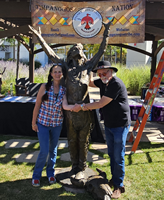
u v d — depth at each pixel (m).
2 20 6.74
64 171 3.28
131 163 3.73
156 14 5.64
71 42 5.77
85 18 5.64
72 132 2.87
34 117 2.88
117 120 2.72
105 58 22.70
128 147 4.57
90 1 5.56
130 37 5.66
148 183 3.06
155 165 3.64
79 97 2.74
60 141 4.90
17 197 2.70
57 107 2.82
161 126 6.21
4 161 3.76
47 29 5.68
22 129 5.21
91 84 3.12
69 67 2.89
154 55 8.62
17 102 5.10
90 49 13.26
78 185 2.85
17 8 5.61
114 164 2.87
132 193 2.81
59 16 5.63
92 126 2.98
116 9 5.57
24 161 3.77
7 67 12.28
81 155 2.94
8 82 11.12
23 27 5.65
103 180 2.78
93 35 5.73
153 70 8.67
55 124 2.88
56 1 5.56
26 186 2.96
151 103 3.95
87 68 2.88
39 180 3.00
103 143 4.83
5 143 4.68
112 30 5.66
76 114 2.75
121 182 2.78
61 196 2.74
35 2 5.52
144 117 4.02
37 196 2.73
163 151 4.30
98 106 2.63
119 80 2.70
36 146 4.53
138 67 13.78
